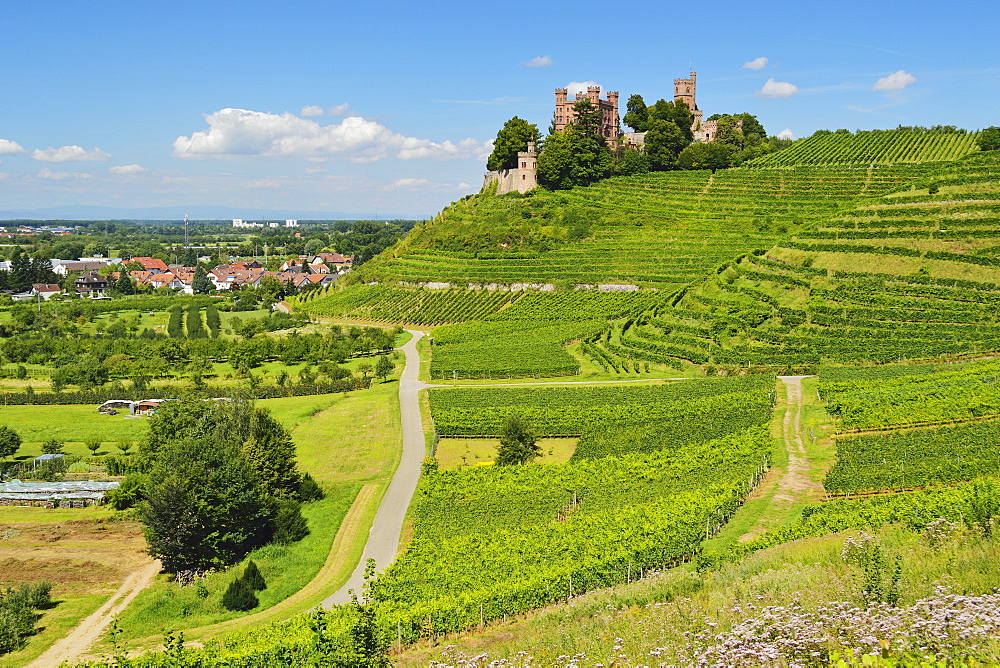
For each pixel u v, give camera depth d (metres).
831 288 137.12
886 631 22.25
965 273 133.25
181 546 61.84
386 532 66.38
